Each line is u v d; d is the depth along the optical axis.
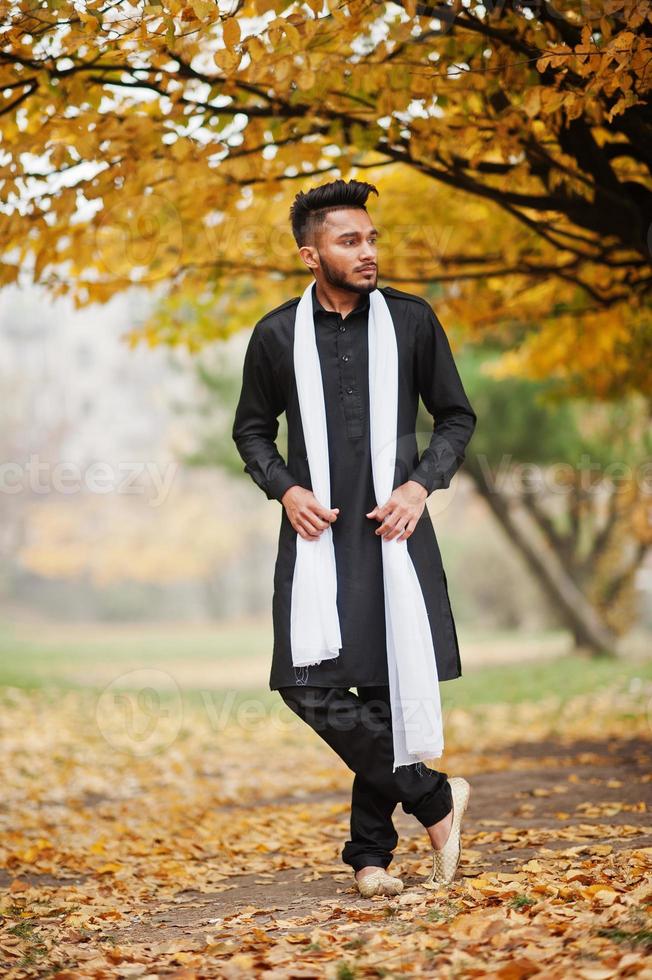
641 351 11.01
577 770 8.75
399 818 7.36
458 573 45.34
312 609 3.95
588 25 5.32
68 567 49.44
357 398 4.10
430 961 3.22
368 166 7.54
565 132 6.70
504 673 21.81
